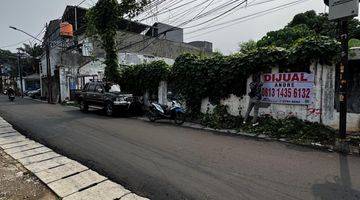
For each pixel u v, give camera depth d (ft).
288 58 30.27
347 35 21.93
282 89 31.86
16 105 72.23
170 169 18.66
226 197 14.21
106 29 56.03
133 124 38.11
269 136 28.68
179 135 29.99
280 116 32.30
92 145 25.81
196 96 41.42
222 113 37.68
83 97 54.65
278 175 17.06
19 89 143.43
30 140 28.68
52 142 27.43
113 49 57.31
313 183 15.70
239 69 35.32
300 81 30.22
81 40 89.71
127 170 18.81
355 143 23.41
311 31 59.31
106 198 14.60
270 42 61.46
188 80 42.55
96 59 77.82
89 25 58.39
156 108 40.22
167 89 48.34
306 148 23.71
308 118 29.84
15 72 161.17
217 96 38.93
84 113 51.65
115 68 57.26
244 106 36.01
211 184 15.92
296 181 16.03
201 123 37.81
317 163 19.36
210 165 19.27
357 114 27.04
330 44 27.22
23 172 19.11
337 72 27.61
